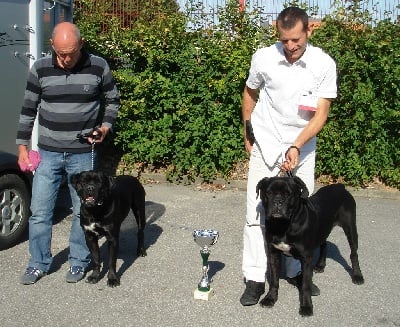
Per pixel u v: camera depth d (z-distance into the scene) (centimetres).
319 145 891
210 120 905
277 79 466
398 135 885
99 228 514
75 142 518
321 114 467
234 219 754
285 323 459
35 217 530
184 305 488
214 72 912
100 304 489
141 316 468
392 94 880
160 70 929
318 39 898
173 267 577
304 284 473
